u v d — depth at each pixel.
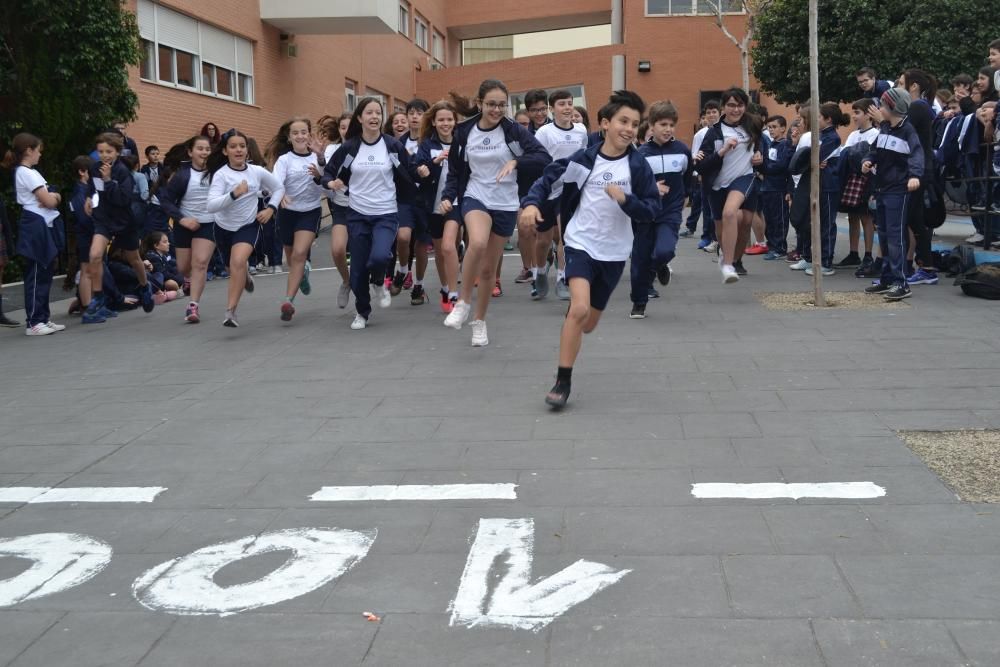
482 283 7.84
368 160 8.76
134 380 7.52
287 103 23.20
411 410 6.20
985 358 6.84
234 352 8.41
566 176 5.99
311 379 7.20
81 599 3.74
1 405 6.92
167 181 10.71
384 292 9.32
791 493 4.48
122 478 5.18
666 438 5.38
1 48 13.43
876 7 23.62
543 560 3.89
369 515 4.47
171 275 12.55
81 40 13.86
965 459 4.83
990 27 22.34
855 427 5.42
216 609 3.61
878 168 9.32
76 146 14.25
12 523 4.60
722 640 3.21
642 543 4.01
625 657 3.13
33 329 9.91
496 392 6.53
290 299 9.64
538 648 3.22
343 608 3.56
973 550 3.82
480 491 4.70
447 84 37.28
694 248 15.62
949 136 11.78
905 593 3.48
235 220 9.25
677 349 7.58
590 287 6.18
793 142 13.14
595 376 6.84
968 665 3.00
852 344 7.48
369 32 22.95
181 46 17.92
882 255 9.73
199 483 5.04
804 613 3.37
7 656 3.33
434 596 3.63
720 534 4.06
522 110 11.17
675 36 33.97
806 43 25.00
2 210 10.34
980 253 10.57
